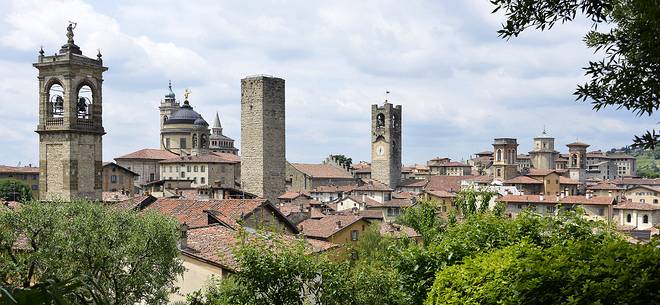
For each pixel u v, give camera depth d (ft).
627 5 40.78
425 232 168.86
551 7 40.65
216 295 84.48
